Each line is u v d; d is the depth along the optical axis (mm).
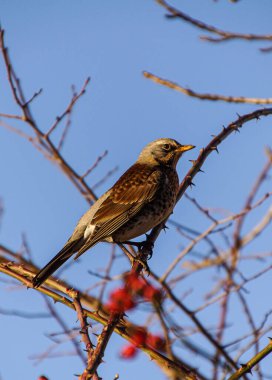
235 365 8766
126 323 9570
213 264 9953
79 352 10422
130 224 13016
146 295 9086
